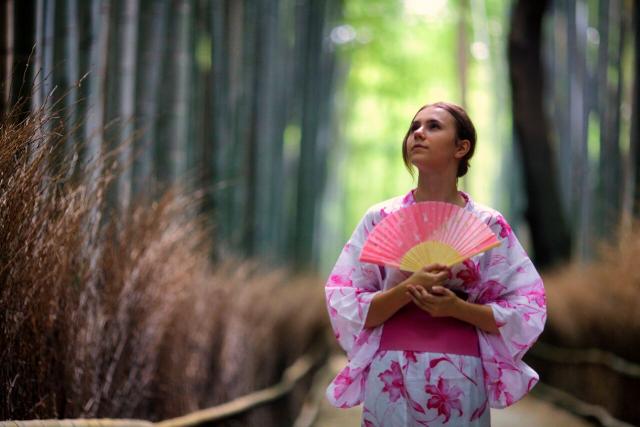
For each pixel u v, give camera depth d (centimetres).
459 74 2328
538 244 1633
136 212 592
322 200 2516
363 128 3900
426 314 385
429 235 381
